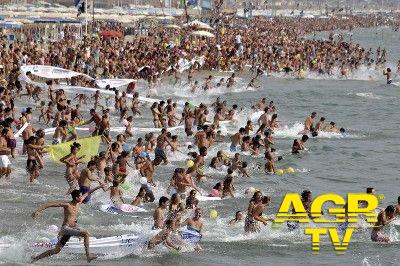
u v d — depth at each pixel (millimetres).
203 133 58344
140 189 43156
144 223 39344
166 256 34656
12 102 61219
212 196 45531
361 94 103562
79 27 160750
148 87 93938
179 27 160375
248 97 95438
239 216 40094
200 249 35875
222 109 72250
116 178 43000
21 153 53656
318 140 67875
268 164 54000
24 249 34062
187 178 45281
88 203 42062
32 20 144125
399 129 76500
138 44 122938
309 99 97000
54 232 36812
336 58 133500
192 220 36406
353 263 34938
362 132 73750
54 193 44188
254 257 35281
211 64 118750
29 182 46500
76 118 64312
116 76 97250
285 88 106188
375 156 62656
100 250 34312
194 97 92938
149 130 65875
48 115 67125
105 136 59594
